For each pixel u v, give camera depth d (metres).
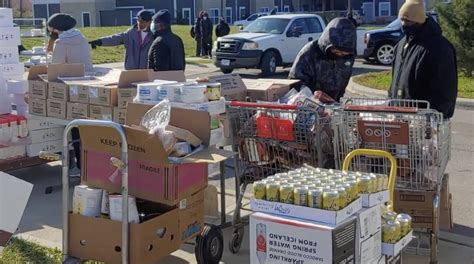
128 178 4.41
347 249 3.45
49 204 6.46
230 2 49.28
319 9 50.03
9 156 7.01
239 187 5.20
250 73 19.42
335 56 5.71
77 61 7.89
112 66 20.08
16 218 4.15
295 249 3.47
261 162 5.05
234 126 5.09
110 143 4.40
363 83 15.04
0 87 7.27
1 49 8.15
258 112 4.93
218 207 5.95
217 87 5.26
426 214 4.64
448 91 5.09
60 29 7.88
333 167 4.87
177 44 8.00
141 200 4.59
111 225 4.31
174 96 5.11
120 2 48.97
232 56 18.17
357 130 4.59
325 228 3.36
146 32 8.63
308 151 4.82
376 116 4.52
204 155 4.53
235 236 5.12
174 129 4.60
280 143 4.91
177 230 4.54
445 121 4.68
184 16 49.00
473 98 12.41
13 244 5.09
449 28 14.68
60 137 7.41
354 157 4.63
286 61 18.78
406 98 5.28
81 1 47.78
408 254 4.95
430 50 5.06
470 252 5.03
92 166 4.53
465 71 14.94
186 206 4.61
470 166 7.75
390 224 3.82
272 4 49.84
